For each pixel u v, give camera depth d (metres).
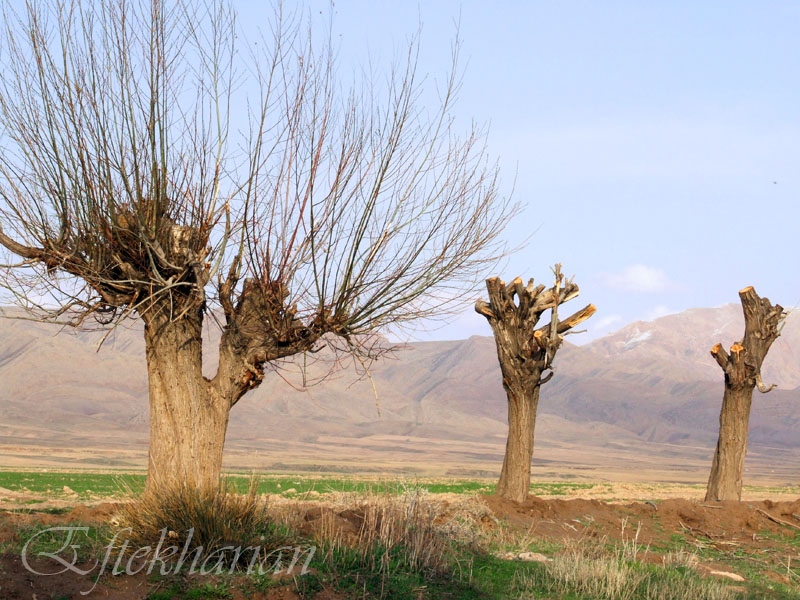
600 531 16.06
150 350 11.48
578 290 18.66
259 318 11.79
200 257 11.09
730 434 21.22
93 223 10.45
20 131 10.15
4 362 198.12
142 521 9.60
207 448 11.62
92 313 11.37
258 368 11.98
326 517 11.30
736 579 12.76
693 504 18.83
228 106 11.09
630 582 11.00
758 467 159.00
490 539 13.67
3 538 9.05
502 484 18.48
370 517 11.10
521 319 18.45
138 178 10.42
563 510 17.45
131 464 79.50
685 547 15.53
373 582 9.17
